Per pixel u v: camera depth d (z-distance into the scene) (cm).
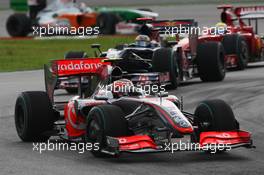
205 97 5897
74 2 12456
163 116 3569
